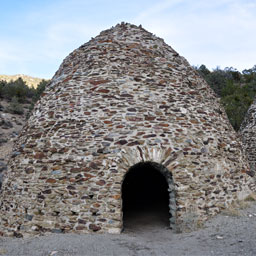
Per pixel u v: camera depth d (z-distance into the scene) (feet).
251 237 16.02
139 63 25.08
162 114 22.16
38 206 19.98
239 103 85.87
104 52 25.77
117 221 18.66
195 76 27.43
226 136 25.22
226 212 21.13
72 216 19.08
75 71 25.43
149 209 29.22
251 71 146.10
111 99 22.49
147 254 15.03
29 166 21.68
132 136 20.61
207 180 21.24
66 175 20.04
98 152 20.16
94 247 16.02
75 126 21.76
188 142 21.47
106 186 19.24
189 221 19.17
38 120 24.09
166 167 20.18
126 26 29.09
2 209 22.58
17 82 129.18
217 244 15.75
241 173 25.08
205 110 24.80
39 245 17.08
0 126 78.28
